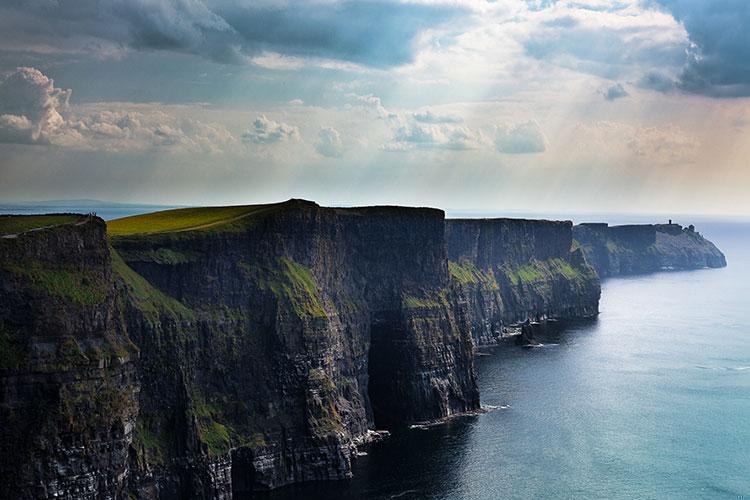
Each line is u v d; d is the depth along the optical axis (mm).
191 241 168750
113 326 132000
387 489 164500
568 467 179875
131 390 130375
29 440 116250
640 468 180250
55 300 122312
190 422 151500
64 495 117938
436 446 192375
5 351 117125
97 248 132625
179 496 148625
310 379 173375
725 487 169750
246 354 169375
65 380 119938
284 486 166000
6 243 121562
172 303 161750
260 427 166625
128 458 139000
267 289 175125
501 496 161875
